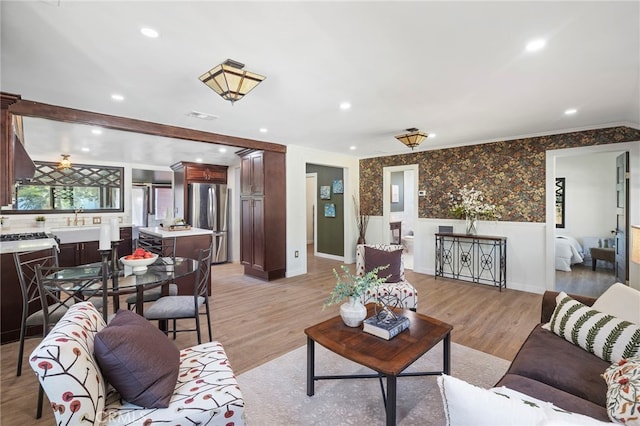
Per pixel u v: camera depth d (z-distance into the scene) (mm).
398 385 2244
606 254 5781
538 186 4574
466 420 850
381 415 1938
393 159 6387
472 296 4395
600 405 1370
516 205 4777
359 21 1770
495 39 1964
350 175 6867
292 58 2215
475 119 3764
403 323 2166
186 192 6660
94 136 4266
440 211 5625
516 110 3410
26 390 2203
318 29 1854
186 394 1429
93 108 3283
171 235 4254
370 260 3707
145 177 7160
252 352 2754
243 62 2270
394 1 1596
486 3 1612
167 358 1450
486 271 5066
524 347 1926
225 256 7047
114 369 1297
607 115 3578
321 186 7742
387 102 3143
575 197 6797
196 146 4988
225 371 1625
